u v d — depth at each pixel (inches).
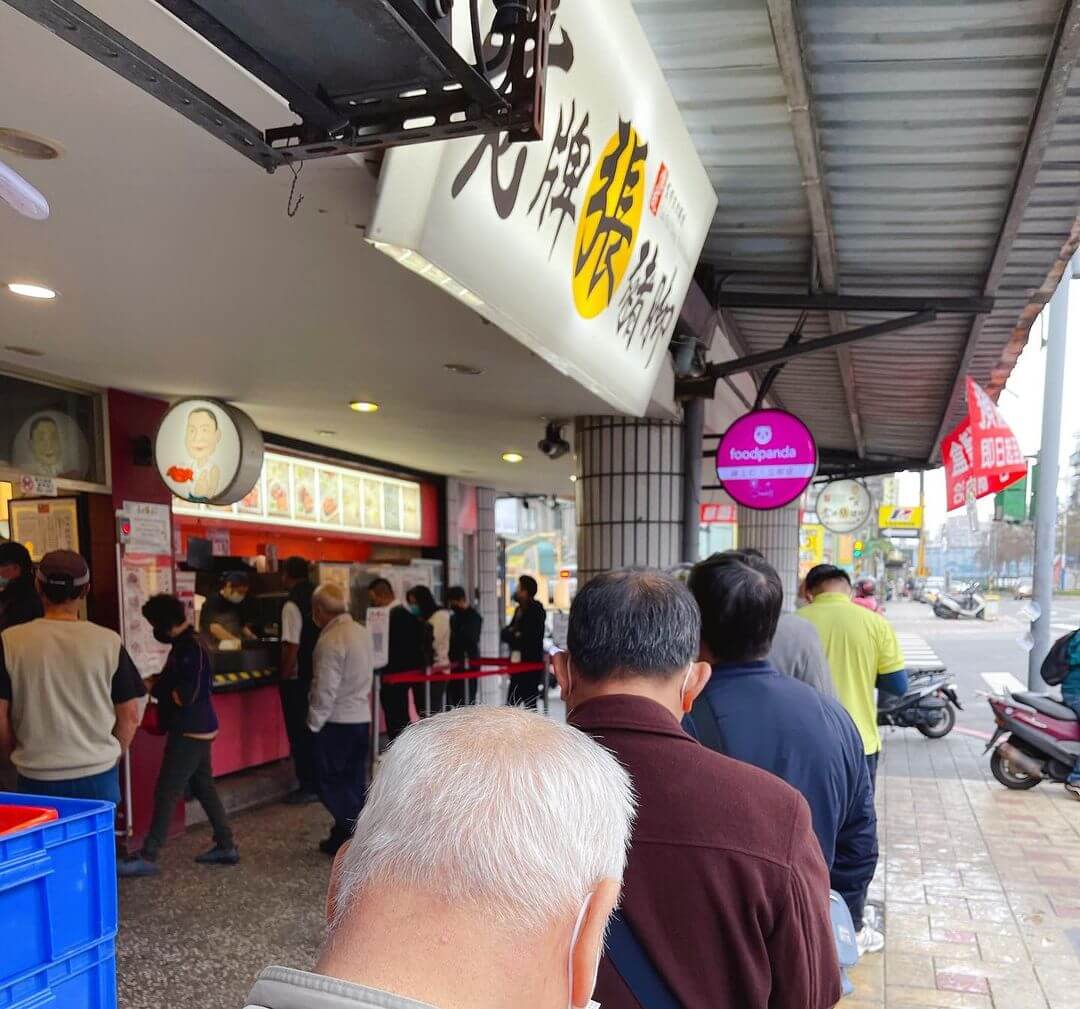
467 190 85.0
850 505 478.6
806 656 124.4
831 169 142.5
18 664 135.6
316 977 26.7
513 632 341.1
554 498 568.7
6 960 61.4
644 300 142.7
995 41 105.8
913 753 319.9
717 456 233.1
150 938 148.7
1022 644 362.0
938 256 175.6
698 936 47.4
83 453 195.9
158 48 64.4
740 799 50.3
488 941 28.1
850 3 100.0
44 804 71.8
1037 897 174.7
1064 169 138.5
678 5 104.8
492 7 74.4
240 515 284.2
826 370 279.9
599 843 31.7
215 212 98.9
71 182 90.5
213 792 186.2
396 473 373.4
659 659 57.1
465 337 157.5
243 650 256.7
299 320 145.7
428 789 30.5
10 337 155.7
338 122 57.7
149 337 156.6
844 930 64.2
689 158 135.3
